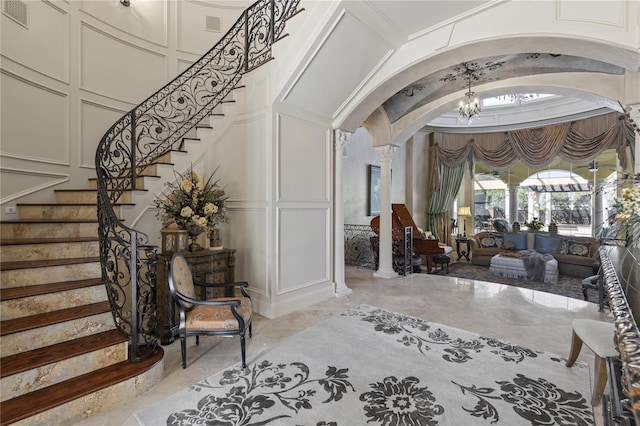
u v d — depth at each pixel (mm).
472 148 8758
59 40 3939
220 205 3475
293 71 3293
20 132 3533
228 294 3510
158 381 2244
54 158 3871
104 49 4453
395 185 8703
